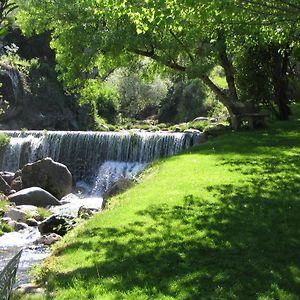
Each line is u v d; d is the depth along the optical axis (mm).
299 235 7672
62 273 6766
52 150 29297
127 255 7199
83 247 7805
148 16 9766
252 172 13062
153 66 26219
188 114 54375
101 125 48406
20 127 40062
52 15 22641
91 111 47438
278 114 26828
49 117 42344
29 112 41094
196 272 6328
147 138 28219
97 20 22078
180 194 10977
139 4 9695
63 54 23297
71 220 13961
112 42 21219
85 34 21828
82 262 7117
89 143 29078
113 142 28750
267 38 18406
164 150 27750
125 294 5750
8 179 23688
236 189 11078
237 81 26531
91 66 23891
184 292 5723
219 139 21188
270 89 25922
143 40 21531
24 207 17891
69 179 23234
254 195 10398
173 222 8766
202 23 13461
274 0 9594
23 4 22797
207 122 41094
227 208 9469
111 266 6770
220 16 10555
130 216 9422
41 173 22641
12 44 42812
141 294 5734
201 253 7051
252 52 24953
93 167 28844
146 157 28125
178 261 6801
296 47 20734
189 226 8422
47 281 6566
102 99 53344
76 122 45938
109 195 13969
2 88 38438
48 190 22625
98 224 9148
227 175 12852
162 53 23391
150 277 6258
